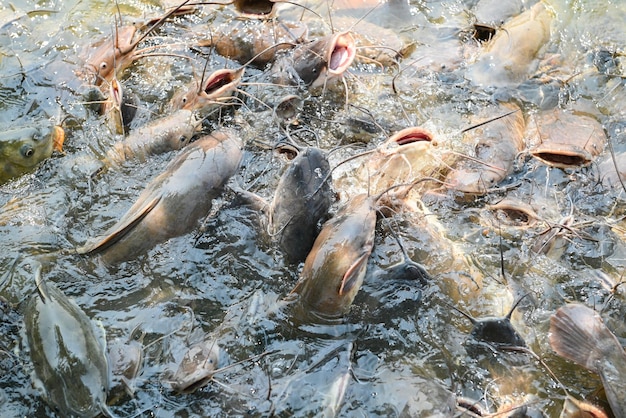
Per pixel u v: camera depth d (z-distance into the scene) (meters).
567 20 3.91
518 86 3.66
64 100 3.61
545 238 3.26
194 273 3.20
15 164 3.39
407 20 3.89
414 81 3.67
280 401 3.00
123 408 2.99
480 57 3.71
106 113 3.52
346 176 3.33
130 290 3.17
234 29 3.73
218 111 3.48
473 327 3.08
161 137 3.39
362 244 3.08
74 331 3.01
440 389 3.00
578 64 3.78
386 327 3.11
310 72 3.55
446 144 3.44
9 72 3.70
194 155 3.26
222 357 3.06
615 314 3.16
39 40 3.82
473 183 3.35
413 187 3.32
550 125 3.56
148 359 3.06
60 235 3.28
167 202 3.20
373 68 3.72
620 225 3.33
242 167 3.34
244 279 3.19
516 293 3.17
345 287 3.04
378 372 3.05
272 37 3.68
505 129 3.50
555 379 3.05
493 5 3.91
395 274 3.14
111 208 3.32
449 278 3.18
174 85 3.64
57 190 3.38
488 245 3.27
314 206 3.17
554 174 3.43
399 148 3.33
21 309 3.12
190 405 3.00
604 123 3.60
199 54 3.74
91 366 2.97
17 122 3.56
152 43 3.77
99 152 3.45
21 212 3.33
